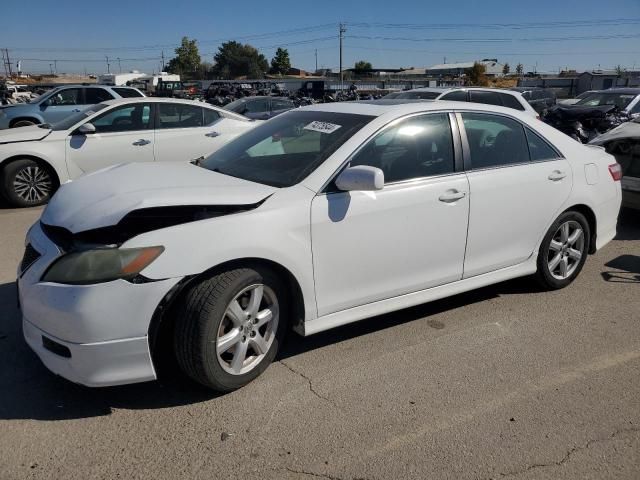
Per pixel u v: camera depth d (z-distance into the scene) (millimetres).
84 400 3094
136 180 3355
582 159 4633
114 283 2713
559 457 2686
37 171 7738
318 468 2592
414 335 3912
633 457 2693
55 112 13984
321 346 3738
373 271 3518
